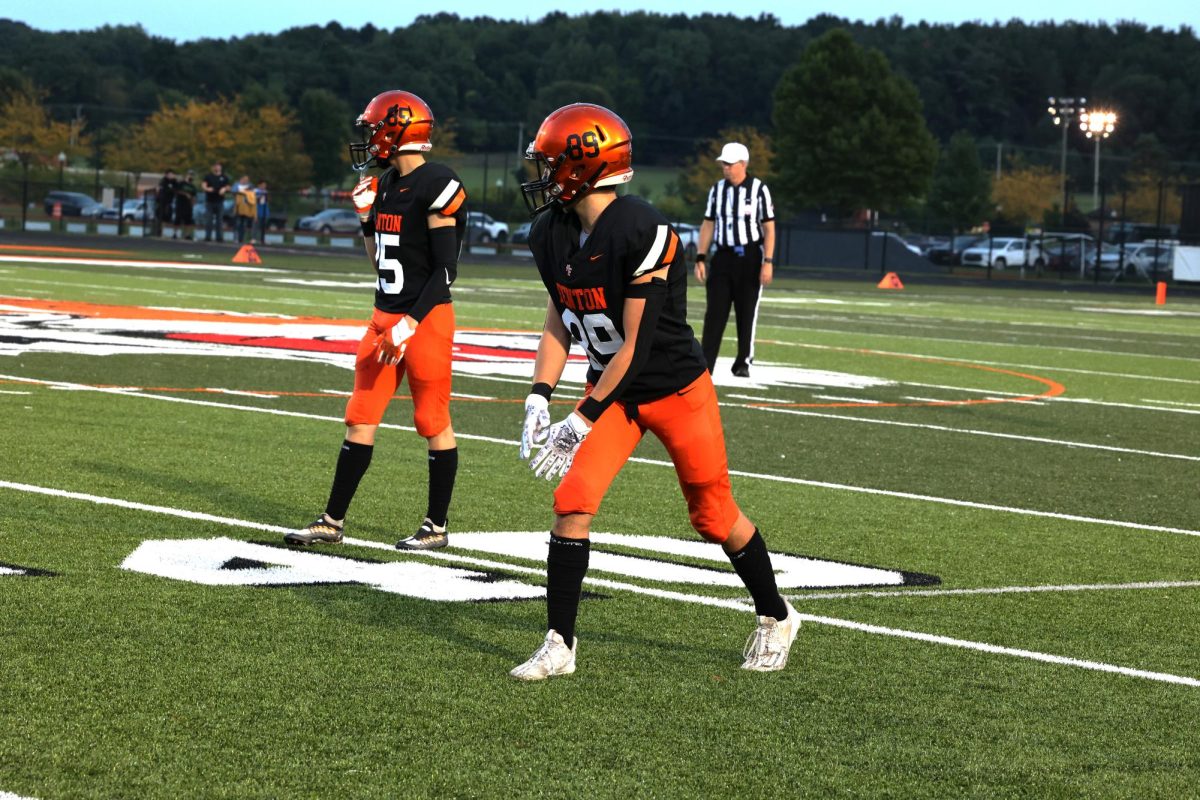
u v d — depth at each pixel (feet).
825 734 21.66
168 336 79.51
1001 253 290.76
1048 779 20.16
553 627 23.97
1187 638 27.99
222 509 35.81
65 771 18.88
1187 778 20.40
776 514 38.70
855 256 286.25
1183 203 260.62
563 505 23.81
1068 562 34.45
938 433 56.08
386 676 23.41
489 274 176.35
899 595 30.37
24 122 425.69
